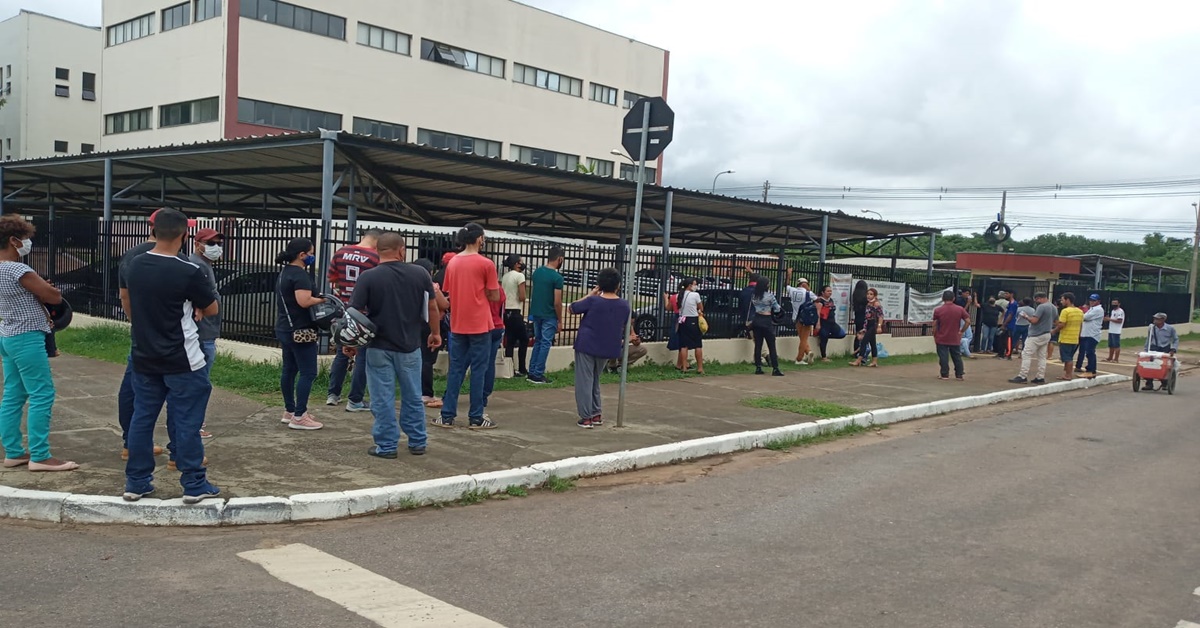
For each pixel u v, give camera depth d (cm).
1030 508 643
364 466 628
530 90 4466
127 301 528
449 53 4034
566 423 854
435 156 1200
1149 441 974
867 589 452
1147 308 3291
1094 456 868
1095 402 1343
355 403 822
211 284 525
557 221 2219
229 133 3238
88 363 1048
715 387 1205
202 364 512
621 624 390
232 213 2280
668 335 1443
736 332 1563
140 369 499
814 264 1728
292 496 536
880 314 1653
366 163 1280
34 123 4341
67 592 398
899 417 1071
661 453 750
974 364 1822
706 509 605
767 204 1838
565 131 4678
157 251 500
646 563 480
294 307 707
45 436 565
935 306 2044
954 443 920
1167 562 522
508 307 1107
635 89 5069
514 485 627
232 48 3225
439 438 742
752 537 540
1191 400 1419
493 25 4234
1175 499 692
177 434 509
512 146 4409
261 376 953
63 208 2464
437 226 2227
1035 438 969
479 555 481
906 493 679
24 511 502
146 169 1600
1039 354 1477
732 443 823
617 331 834
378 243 655
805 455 828
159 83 3466
